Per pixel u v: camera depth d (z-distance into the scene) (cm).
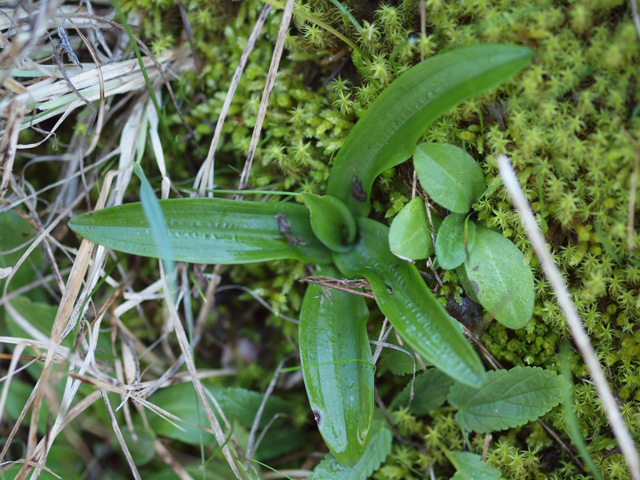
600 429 25
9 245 29
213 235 25
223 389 28
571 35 24
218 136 27
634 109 24
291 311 29
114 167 29
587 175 24
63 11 27
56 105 26
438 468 27
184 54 28
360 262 26
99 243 25
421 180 24
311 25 26
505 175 23
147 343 30
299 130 27
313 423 29
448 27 24
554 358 25
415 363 26
